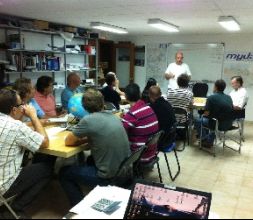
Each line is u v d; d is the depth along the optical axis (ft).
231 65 24.34
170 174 11.48
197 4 12.48
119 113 11.93
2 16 16.31
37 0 12.41
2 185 6.83
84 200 4.54
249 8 13.10
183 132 16.24
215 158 14.15
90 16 16.62
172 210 3.68
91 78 24.99
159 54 26.89
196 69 25.67
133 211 3.79
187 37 25.55
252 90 23.89
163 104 11.18
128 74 28.12
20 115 7.78
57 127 9.82
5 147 6.75
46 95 12.76
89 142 7.61
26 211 6.86
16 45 16.89
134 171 8.89
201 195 3.76
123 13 15.31
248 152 15.20
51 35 20.68
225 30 21.88
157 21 16.92
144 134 9.36
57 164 8.65
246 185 11.04
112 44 27.68
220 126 14.65
